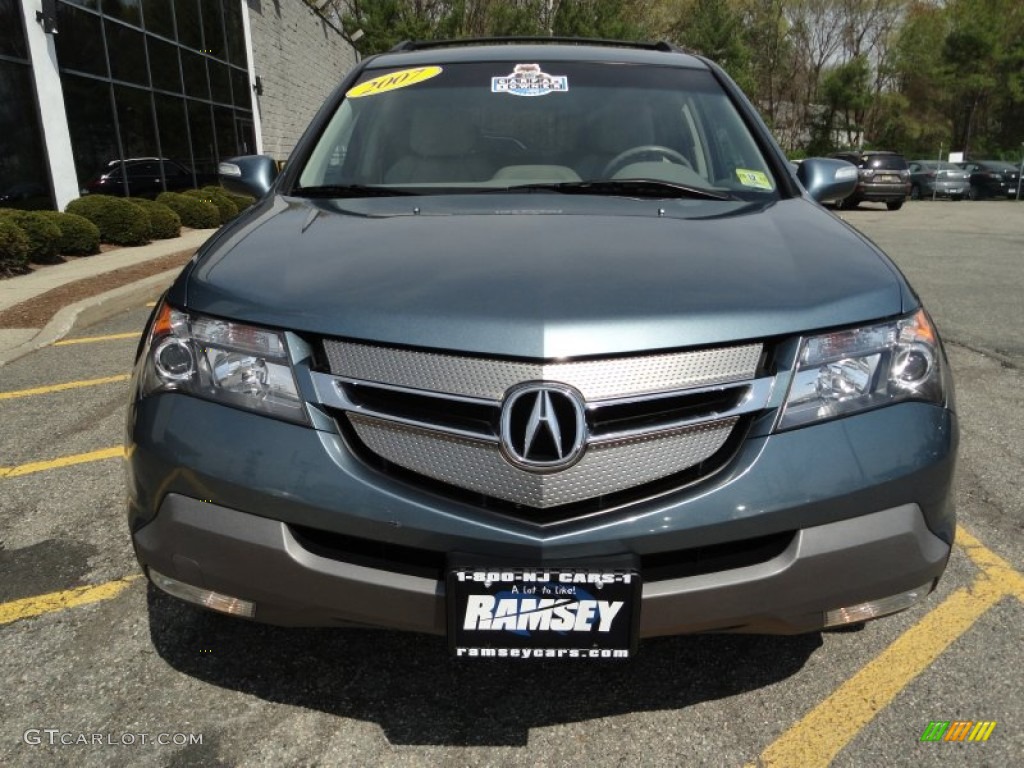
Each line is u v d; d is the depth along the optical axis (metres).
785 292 1.83
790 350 1.76
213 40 17.12
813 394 1.76
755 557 1.76
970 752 1.94
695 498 1.68
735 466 1.71
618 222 2.24
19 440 4.04
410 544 1.69
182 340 1.89
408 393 1.70
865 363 1.81
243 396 1.80
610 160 2.86
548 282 1.80
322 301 1.80
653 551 1.68
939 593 2.63
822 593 1.76
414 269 1.89
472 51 3.38
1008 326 6.50
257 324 1.81
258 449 1.75
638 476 1.68
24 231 9.23
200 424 1.80
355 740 1.98
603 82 3.15
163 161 14.72
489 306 1.72
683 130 2.97
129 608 2.55
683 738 1.99
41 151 11.00
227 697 2.13
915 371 1.86
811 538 1.73
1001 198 28.62
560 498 1.66
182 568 1.83
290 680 2.20
